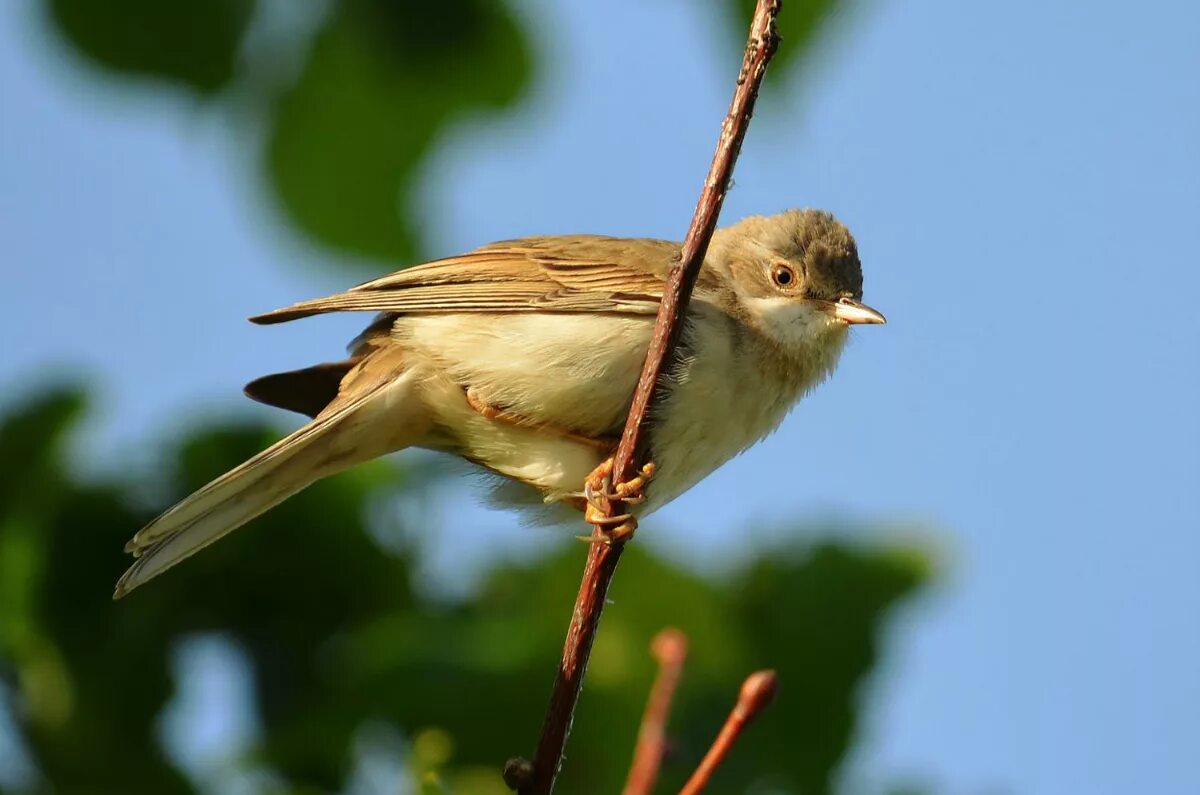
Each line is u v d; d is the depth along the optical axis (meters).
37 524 9.79
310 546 10.12
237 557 10.01
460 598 10.30
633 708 9.96
